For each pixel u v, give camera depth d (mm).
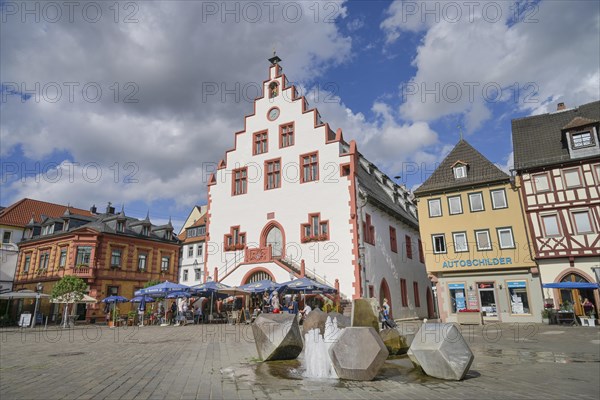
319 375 7238
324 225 26969
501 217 25094
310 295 25531
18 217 43750
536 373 7684
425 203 27516
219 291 24297
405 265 34375
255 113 32156
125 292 38844
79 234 37062
